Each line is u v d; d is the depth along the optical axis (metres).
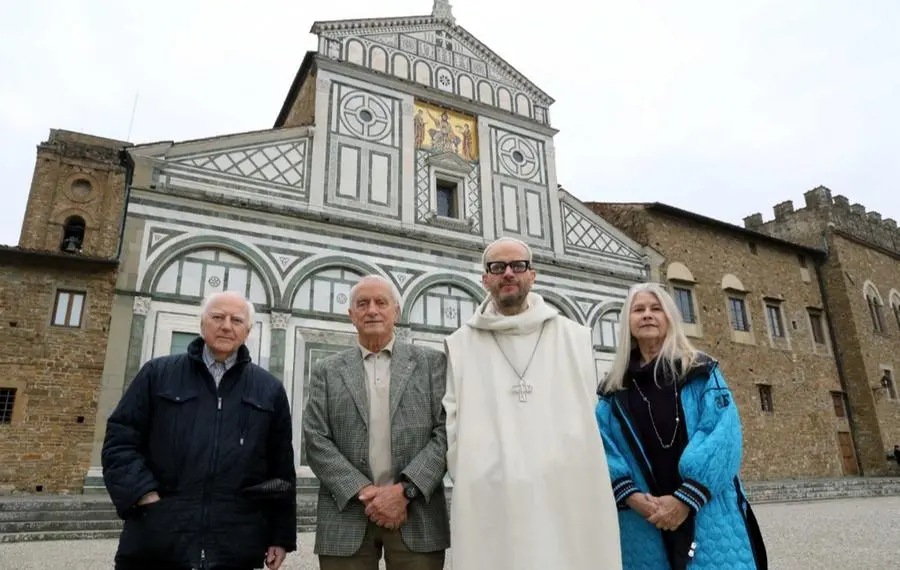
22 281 12.72
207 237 14.34
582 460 3.23
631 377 3.59
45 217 17.42
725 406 3.23
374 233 16.55
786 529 10.13
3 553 7.67
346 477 3.42
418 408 3.69
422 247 17.16
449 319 16.95
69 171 18.00
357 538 3.36
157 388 3.48
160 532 3.13
